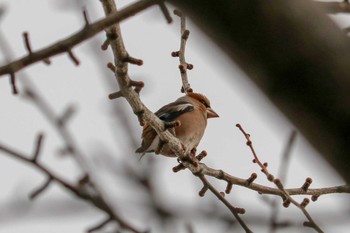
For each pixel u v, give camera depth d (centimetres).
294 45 352
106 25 621
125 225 554
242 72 372
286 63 355
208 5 365
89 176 563
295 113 360
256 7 355
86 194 564
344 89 347
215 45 376
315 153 365
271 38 356
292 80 355
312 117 356
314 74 351
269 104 370
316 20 353
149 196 542
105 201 557
